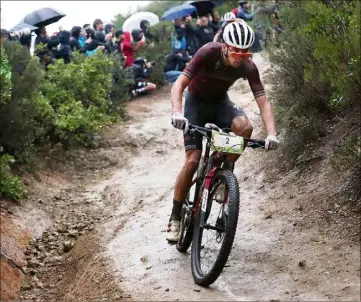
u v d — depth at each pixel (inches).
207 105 194.4
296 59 262.8
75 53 426.6
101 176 339.3
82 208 291.6
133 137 375.6
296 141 253.1
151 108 460.8
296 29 274.2
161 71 536.1
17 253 238.8
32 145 328.8
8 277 219.0
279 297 161.2
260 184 250.7
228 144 171.6
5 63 284.2
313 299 157.5
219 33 271.4
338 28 226.7
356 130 230.5
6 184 279.3
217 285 172.9
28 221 268.1
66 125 354.0
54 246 252.2
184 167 191.0
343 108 247.6
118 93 440.5
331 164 227.5
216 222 173.0
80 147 363.3
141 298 174.2
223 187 173.6
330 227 196.4
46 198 298.5
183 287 175.2
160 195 281.3
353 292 157.2
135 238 228.4
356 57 200.4
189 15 553.0
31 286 220.1
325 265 174.2
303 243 191.0
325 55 215.5
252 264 183.5
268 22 397.7
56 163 343.3
